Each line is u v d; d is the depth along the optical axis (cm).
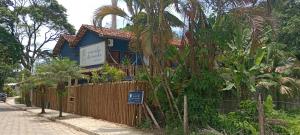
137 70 1922
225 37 1482
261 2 1428
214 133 1369
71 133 1714
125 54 3122
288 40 2402
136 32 1545
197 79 1511
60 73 2525
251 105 1441
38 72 2798
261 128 1066
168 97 1552
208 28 1491
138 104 1747
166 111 1596
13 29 5181
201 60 1513
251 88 1594
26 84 3291
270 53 2053
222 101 1623
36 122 2302
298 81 2012
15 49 4878
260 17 1370
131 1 1523
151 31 1466
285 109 1869
